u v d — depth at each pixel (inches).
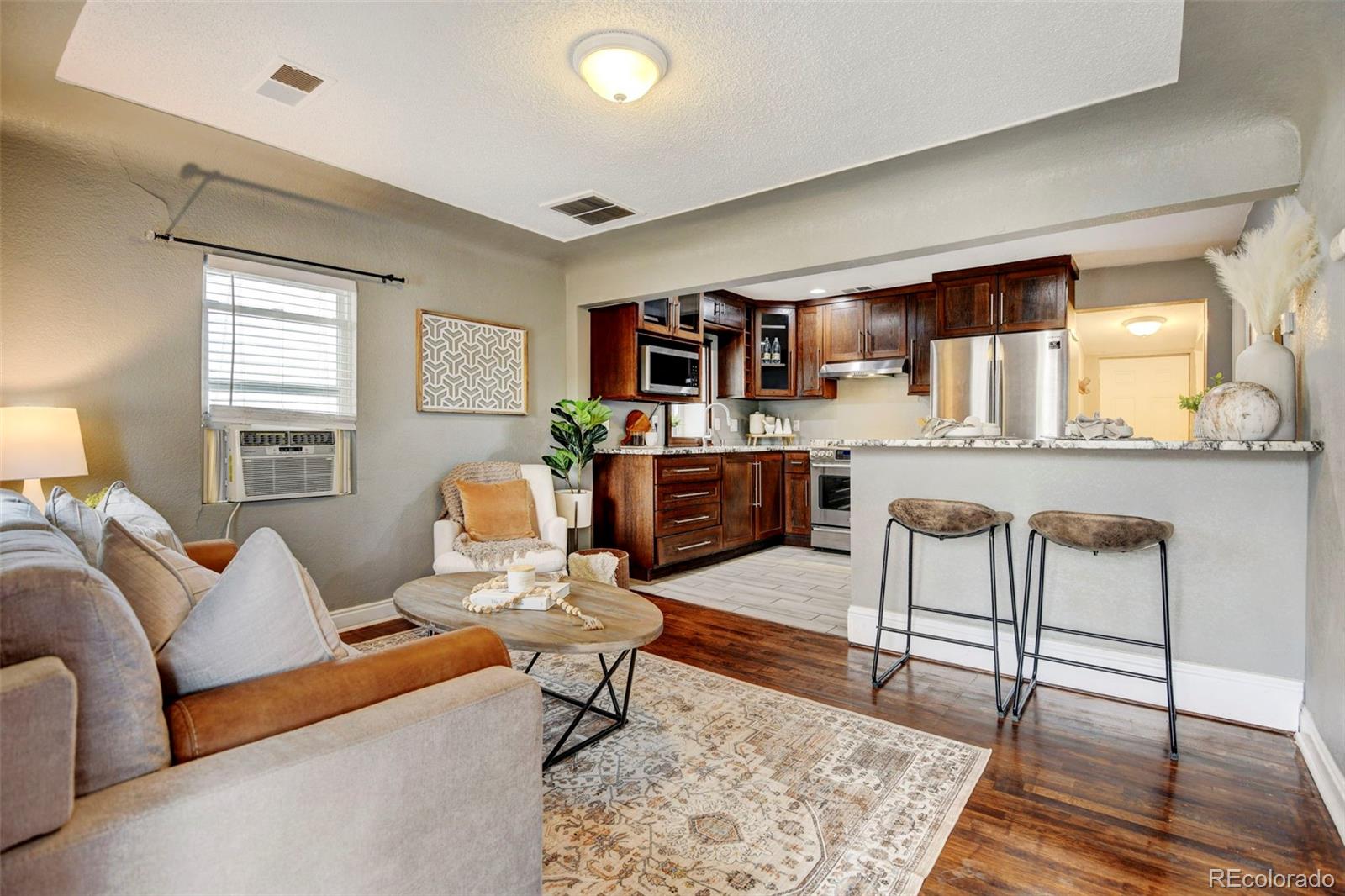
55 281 96.0
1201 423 92.7
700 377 212.1
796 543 233.3
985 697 96.7
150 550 40.9
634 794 69.6
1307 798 69.2
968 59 74.5
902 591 116.3
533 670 107.3
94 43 71.2
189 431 109.7
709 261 151.2
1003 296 180.9
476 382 155.1
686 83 79.6
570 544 172.9
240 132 92.9
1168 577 93.3
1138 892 55.0
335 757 34.3
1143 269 179.6
